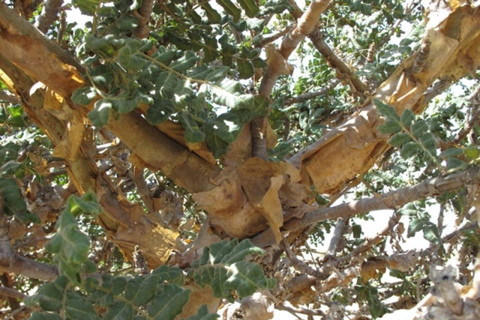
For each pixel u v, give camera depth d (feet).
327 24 16.44
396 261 10.44
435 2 8.36
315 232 15.62
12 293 8.72
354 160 8.94
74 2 7.70
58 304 5.13
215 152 8.20
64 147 8.09
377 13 13.19
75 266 4.53
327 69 16.79
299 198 8.61
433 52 8.38
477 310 5.08
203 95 7.30
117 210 8.45
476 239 12.25
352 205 8.29
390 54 10.77
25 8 9.81
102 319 5.66
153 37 10.21
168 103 7.69
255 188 8.45
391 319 5.38
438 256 10.85
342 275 10.84
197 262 6.77
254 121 8.89
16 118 11.00
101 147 11.41
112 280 5.93
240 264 6.31
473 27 8.16
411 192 7.62
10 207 7.07
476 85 15.10
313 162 9.05
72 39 12.51
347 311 13.24
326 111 15.58
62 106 7.66
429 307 5.19
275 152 10.09
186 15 10.19
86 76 7.37
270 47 8.85
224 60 10.23
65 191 11.30
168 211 12.96
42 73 7.14
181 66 7.63
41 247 11.31
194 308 8.11
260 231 8.71
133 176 11.03
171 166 8.45
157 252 8.46
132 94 7.07
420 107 9.52
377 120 8.64
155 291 5.87
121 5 8.57
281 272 10.98
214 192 8.23
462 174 7.20
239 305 8.27
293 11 11.82
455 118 14.99
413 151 7.45
